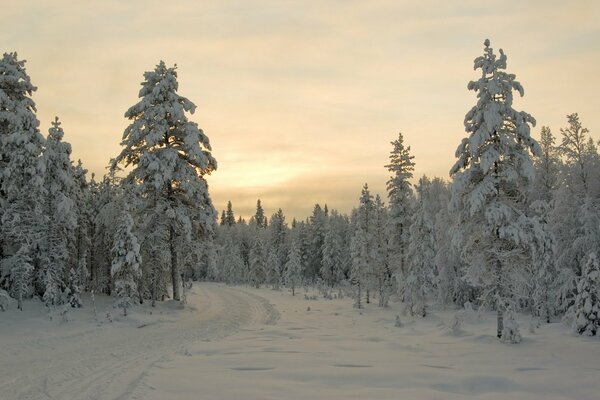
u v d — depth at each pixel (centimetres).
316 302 4381
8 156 2595
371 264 4047
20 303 2375
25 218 2567
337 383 1065
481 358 1402
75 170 3522
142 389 984
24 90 2709
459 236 1927
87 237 3434
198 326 2395
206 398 916
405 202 3900
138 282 3034
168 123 3091
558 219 2880
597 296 1894
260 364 1291
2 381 1134
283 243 9675
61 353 1544
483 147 1917
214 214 3133
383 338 1941
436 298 3703
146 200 2953
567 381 1084
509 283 1856
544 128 3419
